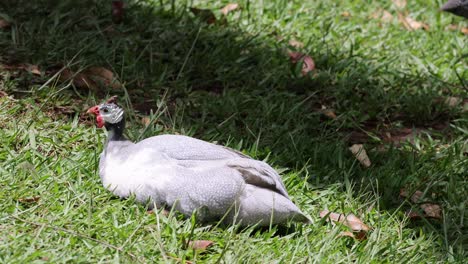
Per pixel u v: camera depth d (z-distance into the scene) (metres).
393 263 8.11
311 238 8.30
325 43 12.84
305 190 9.24
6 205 8.04
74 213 8.05
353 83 11.87
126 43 11.86
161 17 12.86
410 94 11.94
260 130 9.95
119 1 12.47
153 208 8.34
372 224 8.84
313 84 11.84
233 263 7.59
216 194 8.05
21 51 11.11
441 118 11.66
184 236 7.81
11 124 9.57
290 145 10.10
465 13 11.18
